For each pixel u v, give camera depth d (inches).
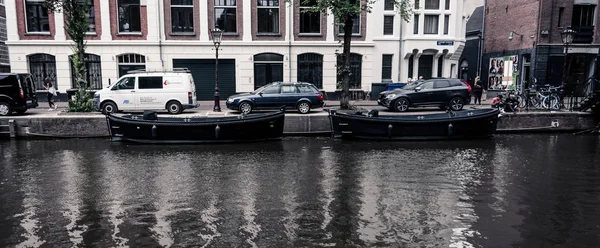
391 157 484.1
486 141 609.0
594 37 1011.3
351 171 414.0
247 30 952.9
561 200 330.3
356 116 597.0
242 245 243.6
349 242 247.9
